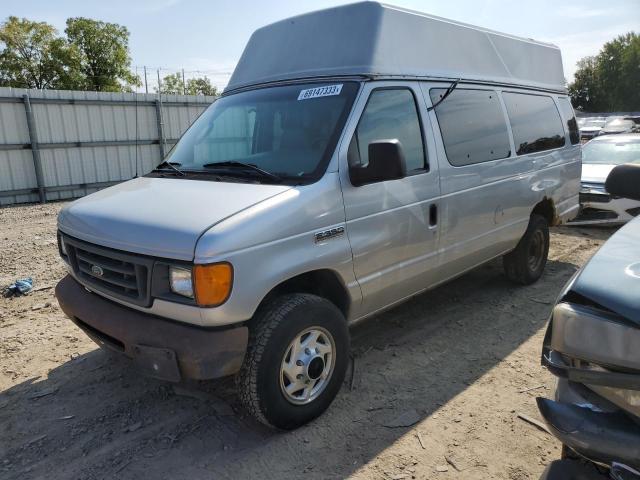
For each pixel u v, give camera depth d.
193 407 3.53
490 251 4.92
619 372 1.70
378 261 3.59
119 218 3.09
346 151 3.35
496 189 4.73
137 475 2.88
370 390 3.69
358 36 3.77
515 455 2.99
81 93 14.37
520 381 3.79
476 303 5.32
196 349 2.74
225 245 2.70
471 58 4.73
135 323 2.96
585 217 8.48
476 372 3.93
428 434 3.19
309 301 3.13
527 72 5.61
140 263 2.87
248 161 3.62
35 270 6.80
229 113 4.11
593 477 1.85
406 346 4.38
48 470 2.94
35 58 32.69
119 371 4.02
